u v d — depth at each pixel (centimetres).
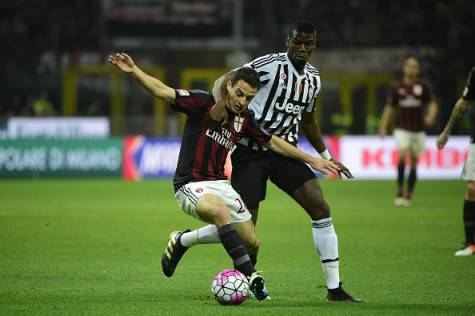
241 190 2775
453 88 12081
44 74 12988
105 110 13012
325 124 11762
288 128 2833
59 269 3322
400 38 13238
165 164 9462
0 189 7831
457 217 5491
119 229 4769
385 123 6381
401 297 2727
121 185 8475
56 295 2728
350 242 4231
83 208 6031
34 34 13575
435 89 12419
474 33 12669
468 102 3659
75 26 13775
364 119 12012
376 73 13025
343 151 9575
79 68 11462
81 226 4897
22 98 12838
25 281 3027
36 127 9862
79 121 9988
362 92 12288
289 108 2791
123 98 12294
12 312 2409
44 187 8150
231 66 11775
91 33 13812
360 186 8556
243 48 14625
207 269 3356
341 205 6400
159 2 15212
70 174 9338
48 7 13775
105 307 2491
